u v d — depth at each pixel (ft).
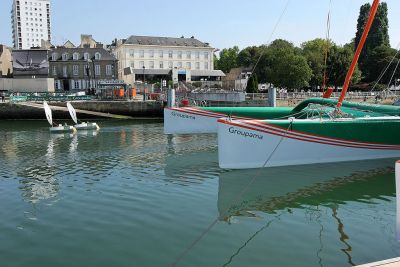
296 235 29.07
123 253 26.18
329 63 199.31
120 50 306.14
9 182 45.75
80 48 222.28
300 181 44.47
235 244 27.48
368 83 216.54
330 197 38.78
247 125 49.34
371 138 53.01
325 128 50.98
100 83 163.53
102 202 37.40
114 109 137.39
